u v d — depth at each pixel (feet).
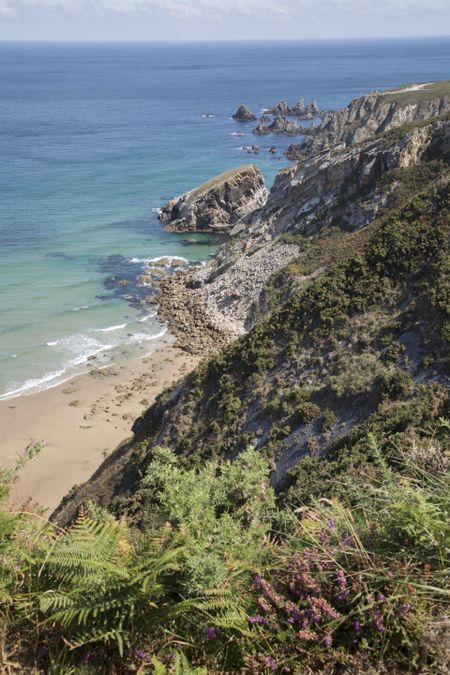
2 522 19.94
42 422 134.82
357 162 199.72
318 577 17.35
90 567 17.47
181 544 18.65
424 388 75.61
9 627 17.51
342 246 180.75
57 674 16.05
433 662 15.11
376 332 88.69
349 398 79.61
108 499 82.69
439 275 89.76
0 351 166.09
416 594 15.97
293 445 77.66
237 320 185.06
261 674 15.78
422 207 105.19
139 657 16.07
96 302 201.26
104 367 160.25
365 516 19.54
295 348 92.94
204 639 16.51
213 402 91.40
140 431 99.86
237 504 24.88
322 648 15.75
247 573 18.21
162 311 195.72
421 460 24.43
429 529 17.30
